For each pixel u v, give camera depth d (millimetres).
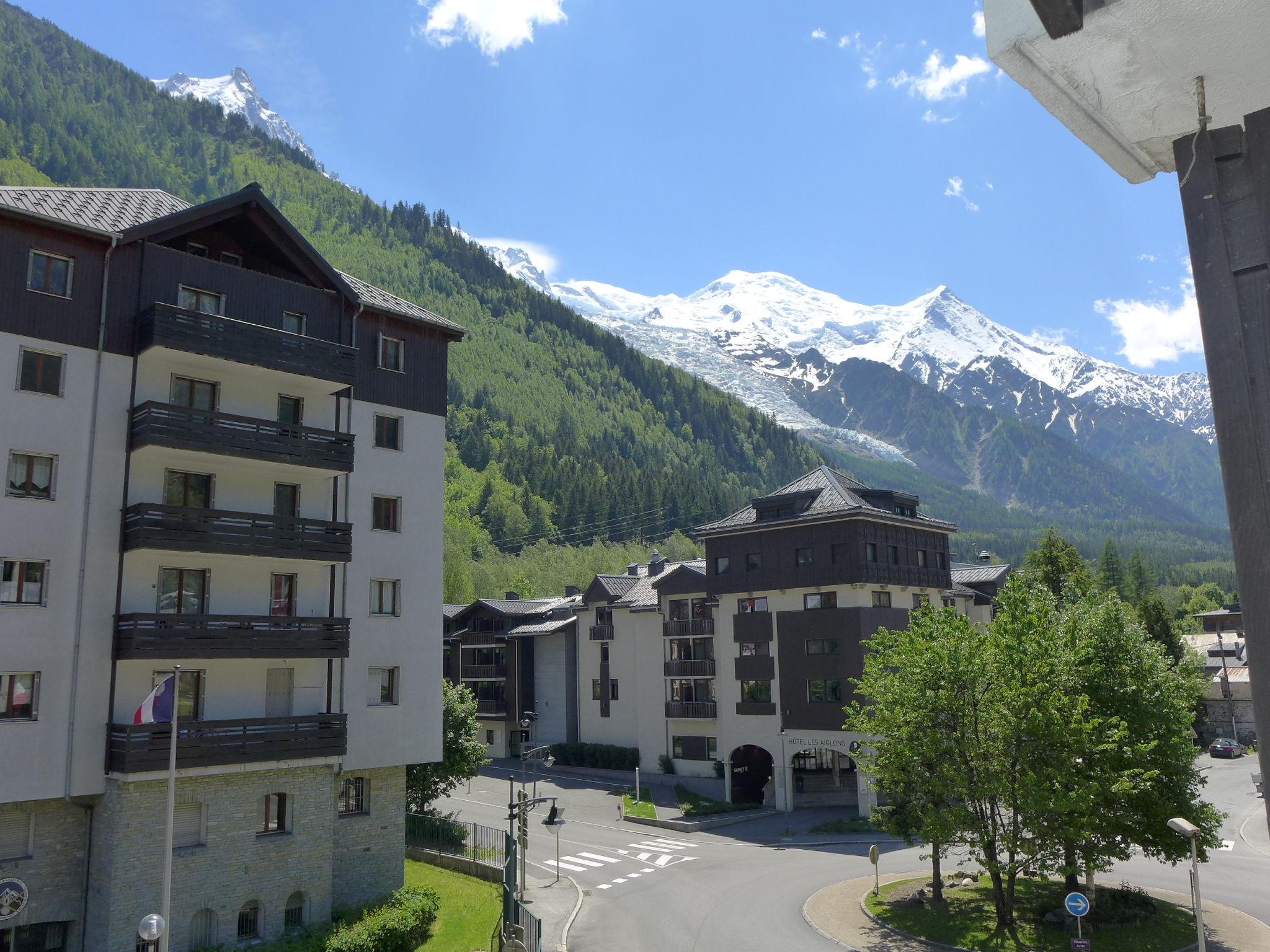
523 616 88625
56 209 32844
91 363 32281
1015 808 33062
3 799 29000
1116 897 37312
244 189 35656
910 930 35344
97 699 31109
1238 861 47562
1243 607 4461
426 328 42031
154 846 30547
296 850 33688
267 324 36562
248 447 34000
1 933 29297
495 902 38312
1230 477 4602
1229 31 4312
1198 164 4906
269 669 35281
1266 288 4637
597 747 79125
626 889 42938
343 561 35844
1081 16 4402
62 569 31016
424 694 39344
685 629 70812
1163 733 34375
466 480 192625
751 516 67688
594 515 188375
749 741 65312
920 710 35375
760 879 44500
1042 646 33906
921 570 66000
